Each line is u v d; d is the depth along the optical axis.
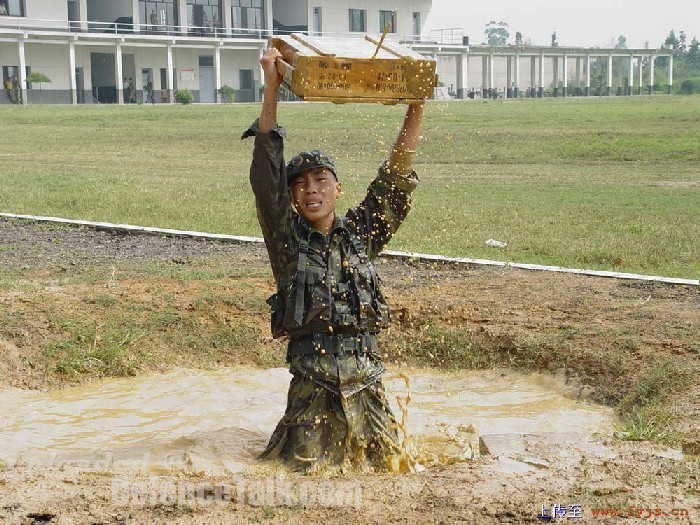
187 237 12.23
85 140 31.08
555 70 86.62
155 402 6.78
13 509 4.13
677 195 16.39
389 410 5.17
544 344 7.47
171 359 7.74
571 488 4.26
